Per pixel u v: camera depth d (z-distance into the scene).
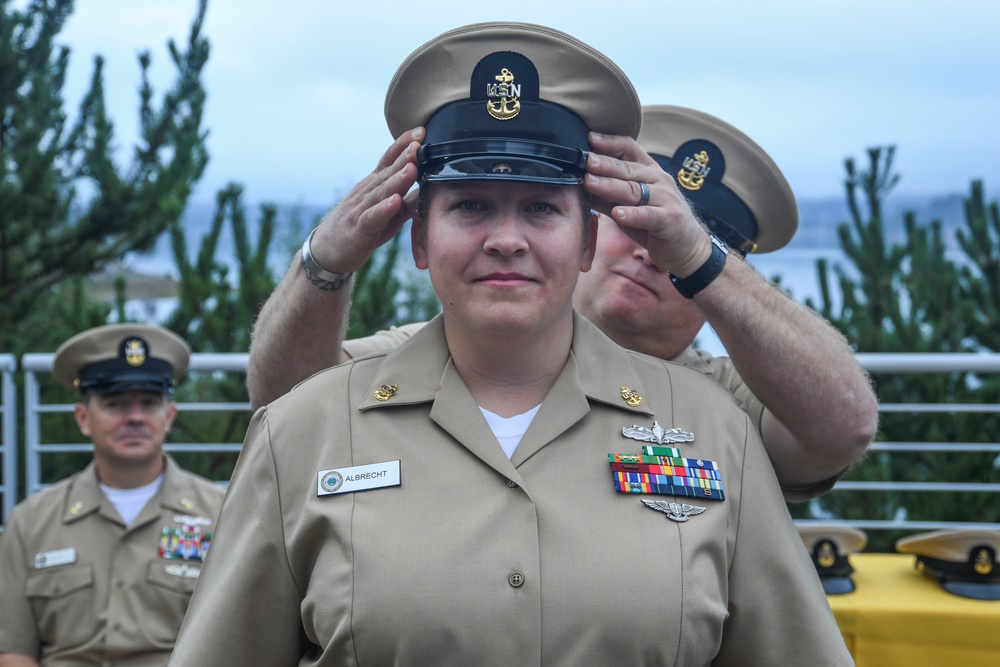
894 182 7.02
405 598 1.51
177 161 7.68
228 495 1.77
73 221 7.55
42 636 3.57
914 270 6.64
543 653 1.50
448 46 1.70
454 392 1.68
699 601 1.55
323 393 1.74
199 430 5.41
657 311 2.16
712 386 1.81
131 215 7.50
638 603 1.52
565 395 1.69
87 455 5.39
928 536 2.77
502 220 1.58
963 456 5.22
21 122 7.39
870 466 5.23
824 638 1.65
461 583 1.51
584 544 1.55
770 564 1.67
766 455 1.77
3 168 7.14
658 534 1.58
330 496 1.62
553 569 1.53
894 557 3.15
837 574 2.76
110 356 3.81
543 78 1.68
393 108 1.78
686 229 1.68
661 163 2.28
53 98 7.58
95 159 7.42
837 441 1.78
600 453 1.66
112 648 3.48
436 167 1.66
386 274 5.75
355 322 5.49
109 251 7.70
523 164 1.58
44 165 7.16
